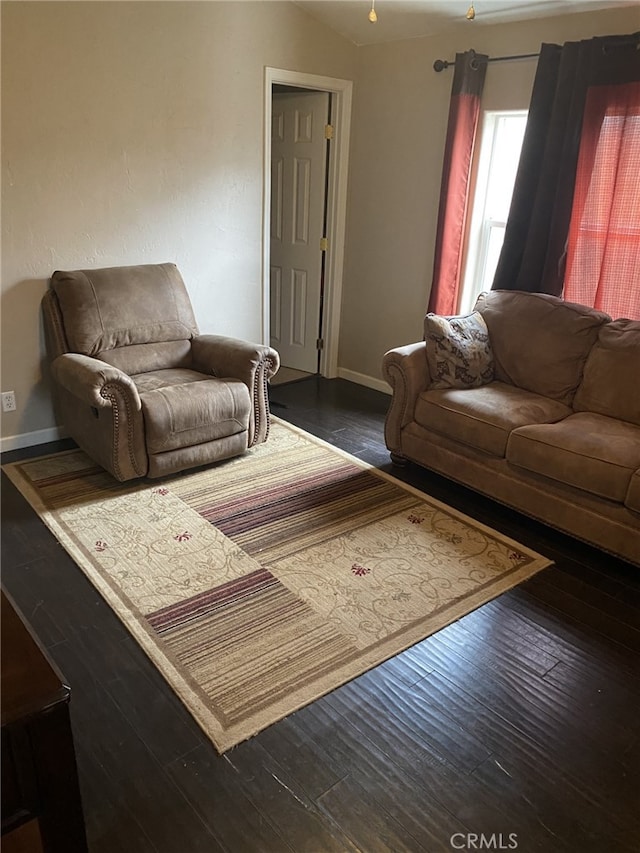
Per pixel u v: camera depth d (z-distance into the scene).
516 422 2.93
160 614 2.30
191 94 3.69
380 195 4.43
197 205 3.91
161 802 1.63
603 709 1.97
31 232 3.33
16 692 0.98
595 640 2.26
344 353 5.00
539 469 2.77
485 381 3.38
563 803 1.67
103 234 3.59
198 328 4.10
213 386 3.29
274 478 3.35
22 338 3.45
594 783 1.73
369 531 2.89
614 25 3.11
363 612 2.36
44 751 1.01
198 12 3.57
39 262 3.40
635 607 2.45
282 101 4.63
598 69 3.06
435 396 3.24
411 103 4.08
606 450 2.61
